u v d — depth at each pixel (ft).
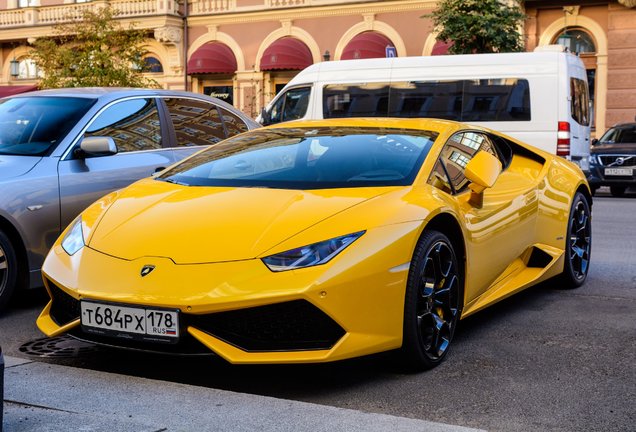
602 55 72.38
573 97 45.55
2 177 16.39
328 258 10.81
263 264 10.80
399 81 48.19
